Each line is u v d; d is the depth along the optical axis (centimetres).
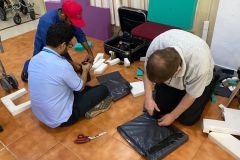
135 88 218
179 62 117
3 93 234
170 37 135
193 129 179
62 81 161
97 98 190
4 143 179
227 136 166
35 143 177
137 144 166
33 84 161
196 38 136
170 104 181
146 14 264
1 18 414
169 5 240
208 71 137
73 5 193
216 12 228
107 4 295
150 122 181
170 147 162
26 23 402
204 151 162
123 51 256
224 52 225
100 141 174
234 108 196
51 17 199
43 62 157
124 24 292
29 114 204
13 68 271
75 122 190
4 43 330
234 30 209
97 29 319
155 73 112
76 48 296
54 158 165
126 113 198
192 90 142
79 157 164
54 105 165
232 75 228
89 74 235
